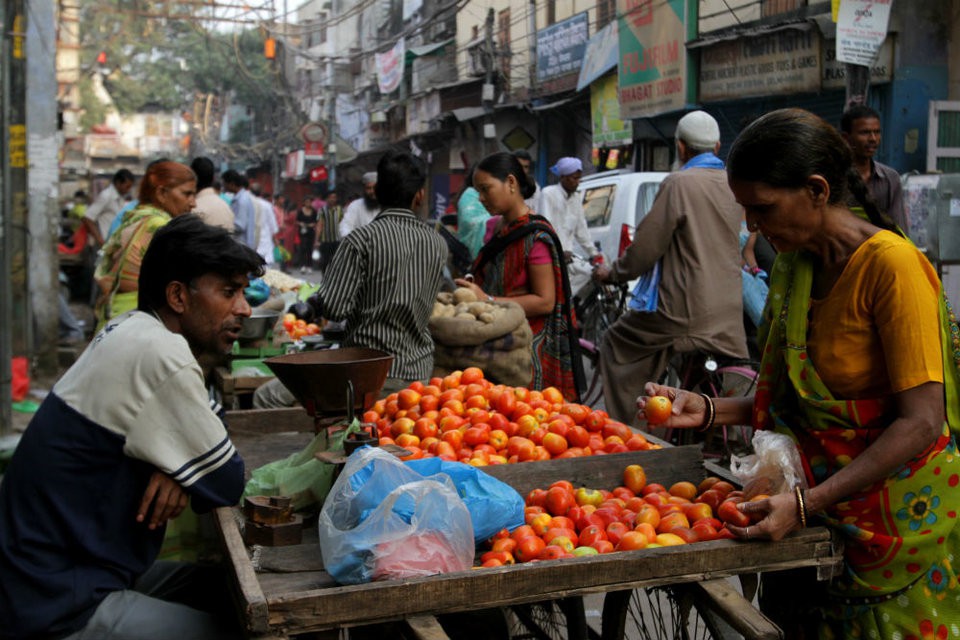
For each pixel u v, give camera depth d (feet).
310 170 117.60
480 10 79.05
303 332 19.72
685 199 15.85
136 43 161.89
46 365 29.45
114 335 7.20
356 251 12.84
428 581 6.31
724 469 9.32
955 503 6.72
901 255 6.36
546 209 30.19
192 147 196.44
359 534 6.84
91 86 191.62
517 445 9.60
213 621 7.30
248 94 158.71
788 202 6.41
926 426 6.32
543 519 8.04
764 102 42.34
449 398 10.52
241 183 39.65
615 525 7.88
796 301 6.89
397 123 97.35
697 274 16.06
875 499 6.75
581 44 59.57
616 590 6.67
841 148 6.44
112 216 40.78
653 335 16.53
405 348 13.04
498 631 8.50
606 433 10.39
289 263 93.66
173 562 8.90
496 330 14.02
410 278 12.89
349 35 129.59
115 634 7.02
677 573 6.77
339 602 6.15
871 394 6.71
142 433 7.01
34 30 29.32
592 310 29.76
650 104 48.03
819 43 37.37
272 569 7.23
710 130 16.31
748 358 16.53
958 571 6.92
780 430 7.26
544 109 62.64
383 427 10.49
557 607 10.16
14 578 6.94
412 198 13.17
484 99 65.57
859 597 7.04
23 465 7.08
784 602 7.66
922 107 35.50
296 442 11.99
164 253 7.51
